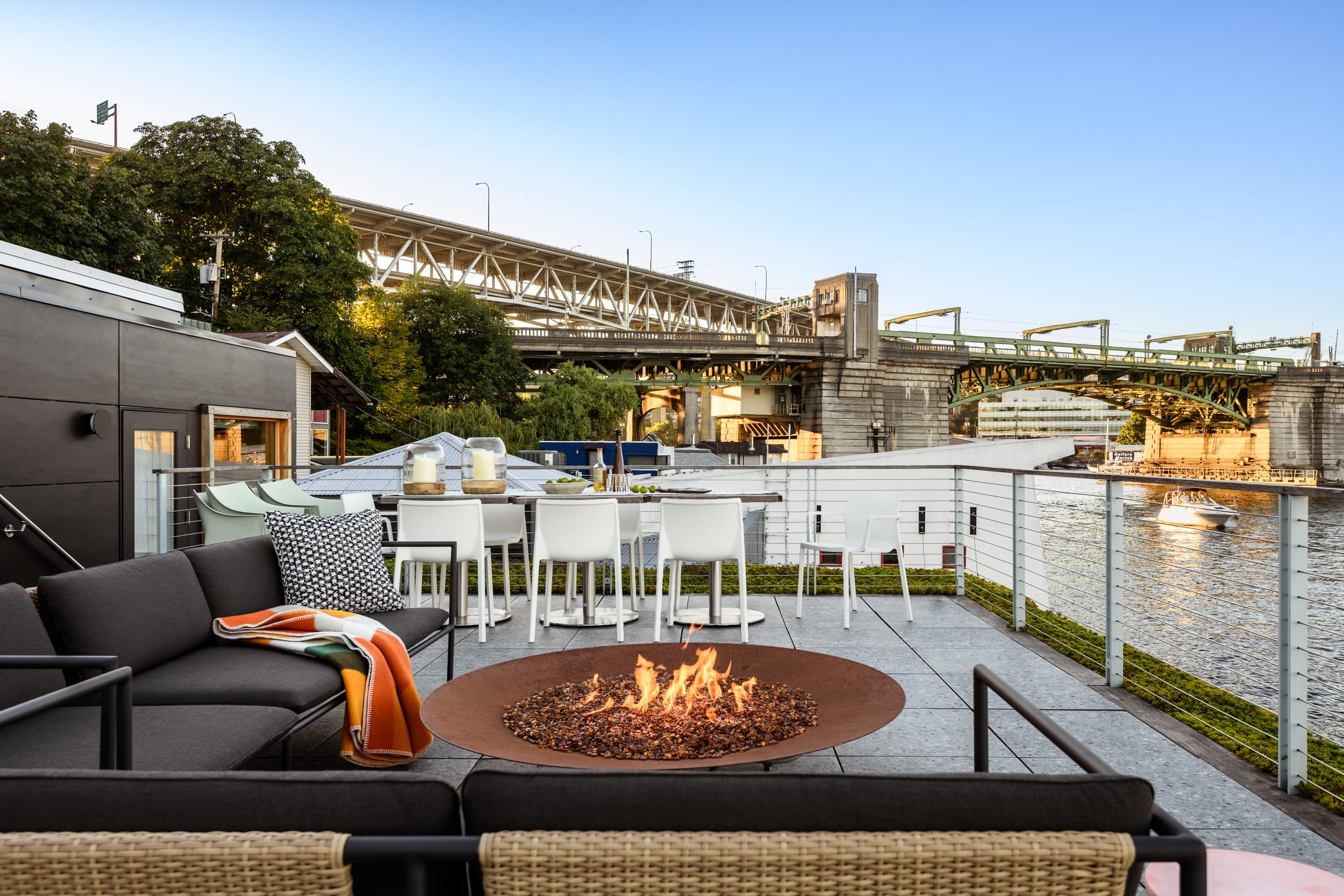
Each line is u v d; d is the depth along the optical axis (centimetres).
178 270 2370
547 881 92
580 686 256
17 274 686
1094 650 442
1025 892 92
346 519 376
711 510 473
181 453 841
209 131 2375
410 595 501
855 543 565
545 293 6831
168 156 2334
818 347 5638
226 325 2259
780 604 590
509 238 6094
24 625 223
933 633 488
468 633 504
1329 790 257
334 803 95
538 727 219
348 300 2606
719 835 93
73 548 671
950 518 1412
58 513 655
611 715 229
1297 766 256
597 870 92
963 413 12462
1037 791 95
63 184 1742
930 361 6059
